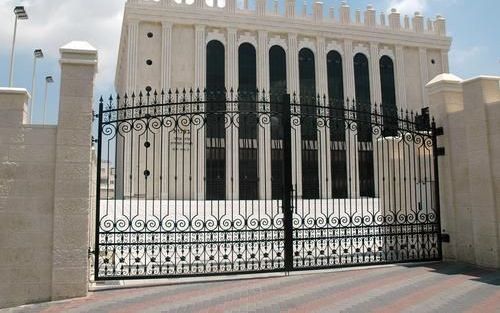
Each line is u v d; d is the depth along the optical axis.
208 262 9.95
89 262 7.68
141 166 26.09
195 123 9.59
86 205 7.16
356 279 8.09
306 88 35.66
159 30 32.66
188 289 7.48
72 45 7.41
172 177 26.94
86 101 7.33
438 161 10.17
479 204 9.15
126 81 31.47
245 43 34.56
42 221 7.01
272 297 6.86
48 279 6.93
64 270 6.98
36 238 6.96
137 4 31.83
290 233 8.81
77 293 6.99
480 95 9.16
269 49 35.09
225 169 29.72
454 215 9.79
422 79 38.81
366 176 31.50
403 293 6.99
